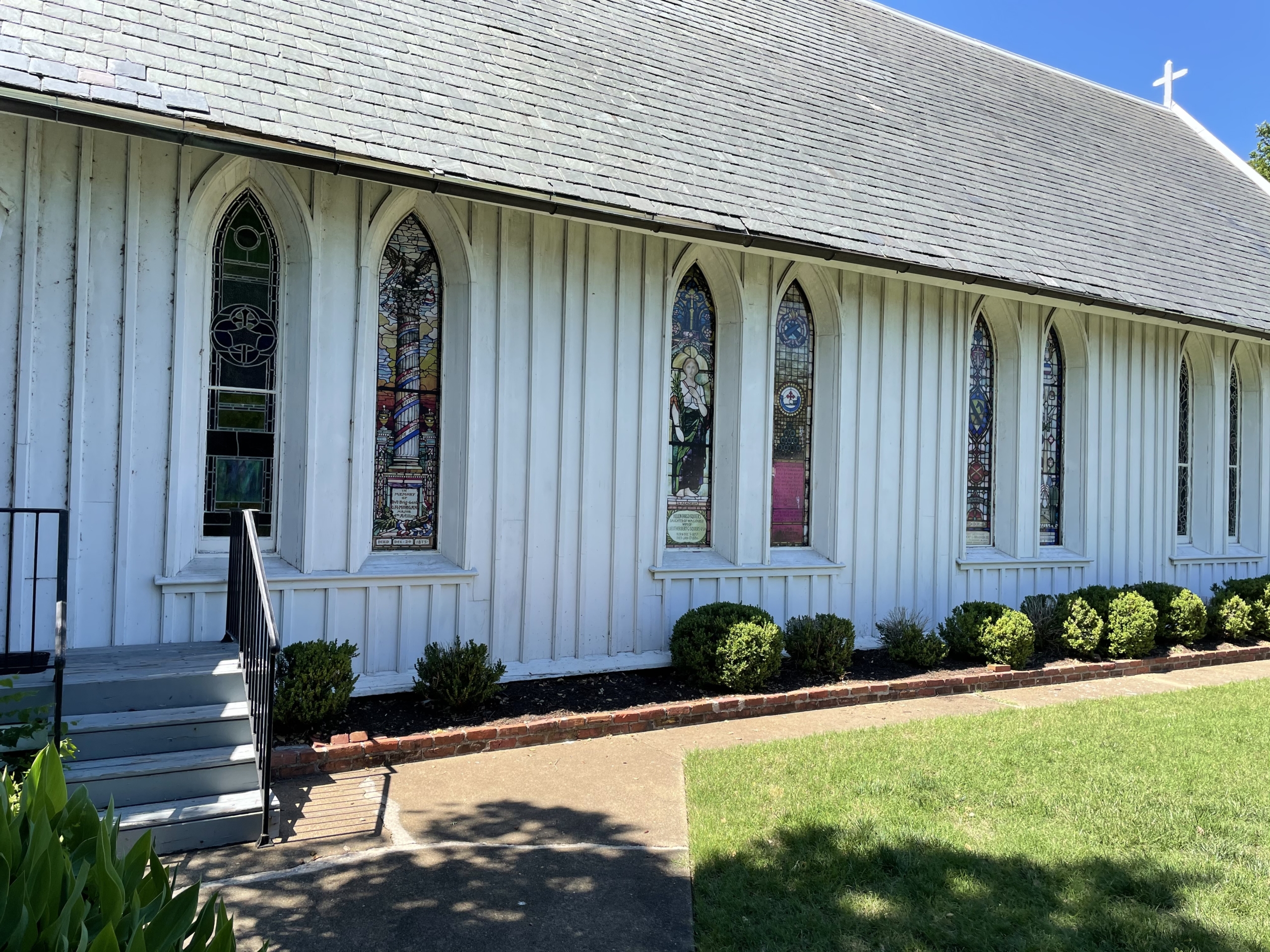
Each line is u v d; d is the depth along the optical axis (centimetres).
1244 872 493
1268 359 1595
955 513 1226
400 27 945
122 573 739
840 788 627
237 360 814
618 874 502
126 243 739
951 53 1722
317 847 534
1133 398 1410
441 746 715
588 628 955
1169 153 1870
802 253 976
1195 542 1539
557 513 935
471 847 537
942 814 578
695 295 1061
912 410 1185
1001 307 1266
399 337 885
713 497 1073
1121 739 764
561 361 938
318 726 724
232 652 692
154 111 660
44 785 268
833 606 1123
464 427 884
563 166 865
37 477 710
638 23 1230
